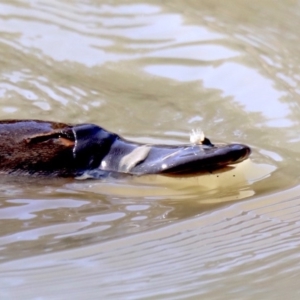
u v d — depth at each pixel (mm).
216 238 8500
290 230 8641
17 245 8328
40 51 14562
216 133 11547
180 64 13914
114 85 13320
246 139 11281
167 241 8422
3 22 15570
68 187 9477
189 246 8336
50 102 12773
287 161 10430
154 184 9406
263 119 11953
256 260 8086
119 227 8680
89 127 9750
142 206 9117
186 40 14672
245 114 12164
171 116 12180
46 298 7383
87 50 14531
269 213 8969
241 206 9117
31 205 9180
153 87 13219
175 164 9164
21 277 7730
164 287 7602
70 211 9039
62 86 13297
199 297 7457
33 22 15562
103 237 8492
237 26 15242
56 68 13977
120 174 9438
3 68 13930
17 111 12422
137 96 12891
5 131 9758
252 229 8664
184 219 8852
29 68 13953
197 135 9648
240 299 7414
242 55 14016
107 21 15547
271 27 15219
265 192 9422
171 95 12891
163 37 14867
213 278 7762
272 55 14117
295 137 11297
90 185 9469
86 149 9555
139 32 15094
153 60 14117
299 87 12992
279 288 7566
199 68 13750
